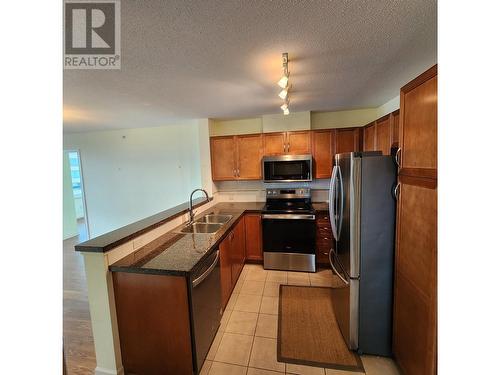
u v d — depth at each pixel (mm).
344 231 1903
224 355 1838
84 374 1695
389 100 3049
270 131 3723
